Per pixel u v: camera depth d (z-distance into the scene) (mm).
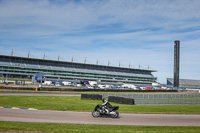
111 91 62156
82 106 23734
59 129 11500
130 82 145000
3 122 12977
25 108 20656
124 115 18484
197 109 24125
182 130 12094
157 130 12000
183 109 23859
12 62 119000
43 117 15781
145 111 21391
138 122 15055
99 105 17156
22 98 31125
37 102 26312
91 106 24047
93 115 17016
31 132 10688
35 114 17109
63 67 132125
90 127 12375
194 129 12461
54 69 126562
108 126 12906
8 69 114625
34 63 125750
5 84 76062
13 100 27672
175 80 112000
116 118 16641
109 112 16844
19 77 119312
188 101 31766
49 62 131750
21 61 123062
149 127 12891
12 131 10688
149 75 157625
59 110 20359
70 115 17359
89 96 34500
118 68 151250
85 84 93062
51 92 50781
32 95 38219
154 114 19797
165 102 30844
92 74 136125
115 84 120562
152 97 42625
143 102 29875
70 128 11875
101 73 138625
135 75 149750
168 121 15852
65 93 49781
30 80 109625
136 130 11898
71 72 130625
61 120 14812
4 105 22375
